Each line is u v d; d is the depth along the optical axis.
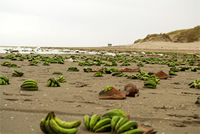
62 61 20.11
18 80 10.62
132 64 21.28
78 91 8.31
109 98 7.25
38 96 7.35
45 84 9.73
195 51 52.59
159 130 4.67
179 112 5.91
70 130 4.27
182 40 124.50
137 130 4.11
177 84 10.65
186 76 13.76
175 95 8.05
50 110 5.86
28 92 7.91
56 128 4.21
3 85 9.12
